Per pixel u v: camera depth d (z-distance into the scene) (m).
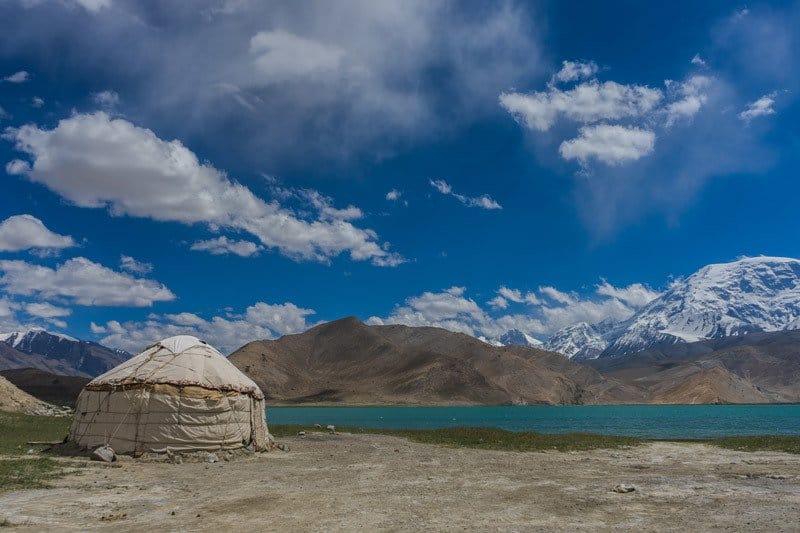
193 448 25.77
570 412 178.00
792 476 20.97
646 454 29.31
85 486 18.22
